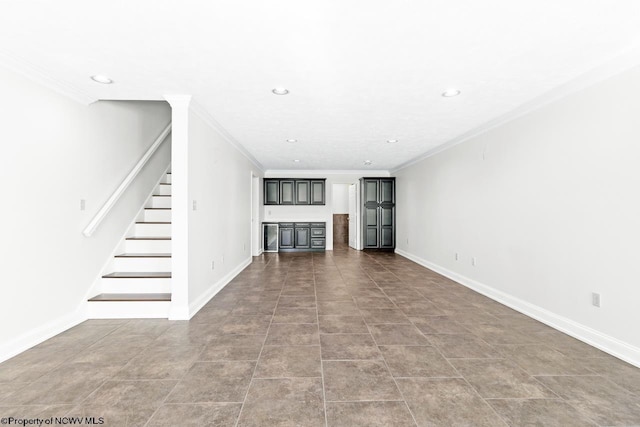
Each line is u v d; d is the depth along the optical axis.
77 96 2.81
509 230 3.44
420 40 1.97
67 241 2.74
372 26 1.82
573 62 2.25
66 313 2.75
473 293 3.99
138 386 1.84
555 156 2.81
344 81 2.59
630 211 2.17
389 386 1.85
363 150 5.46
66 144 2.72
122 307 3.04
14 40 1.96
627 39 1.95
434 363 2.13
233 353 2.28
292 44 2.02
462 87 2.71
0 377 1.93
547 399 1.73
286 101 3.06
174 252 3.00
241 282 4.57
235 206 5.00
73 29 1.84
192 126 3.14
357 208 8.38
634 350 2.13
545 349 2.36
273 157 6.20
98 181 3.16
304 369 2.05
